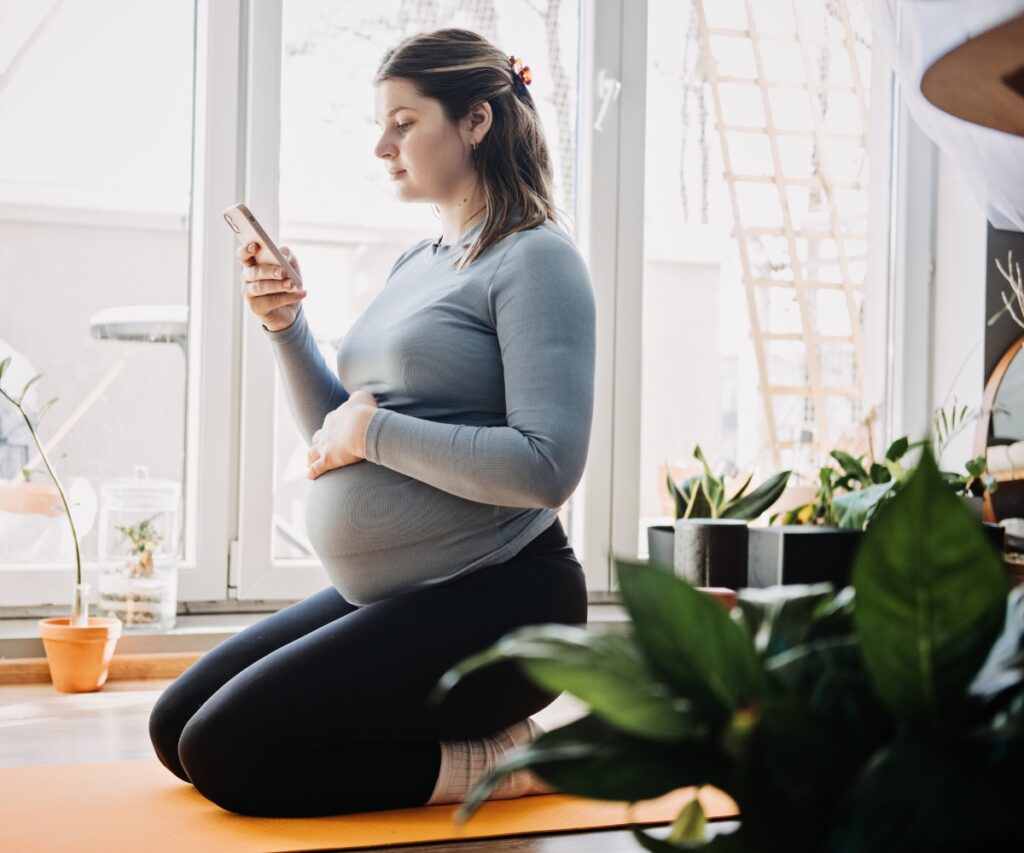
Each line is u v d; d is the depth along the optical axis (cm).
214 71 259
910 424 309
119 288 260
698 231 296
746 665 50
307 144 267
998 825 43
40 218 254
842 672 52
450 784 165
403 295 186
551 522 179
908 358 309
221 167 261
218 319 262
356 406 171
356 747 163
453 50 182
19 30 251
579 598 175
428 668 162
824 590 60
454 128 181
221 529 265
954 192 306
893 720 50
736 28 298
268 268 193
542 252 171
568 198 288
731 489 296
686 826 60
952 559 47
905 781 45
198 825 156
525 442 161
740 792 49
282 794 159
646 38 289
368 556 170
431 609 165
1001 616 47
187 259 263
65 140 255
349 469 171
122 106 258
